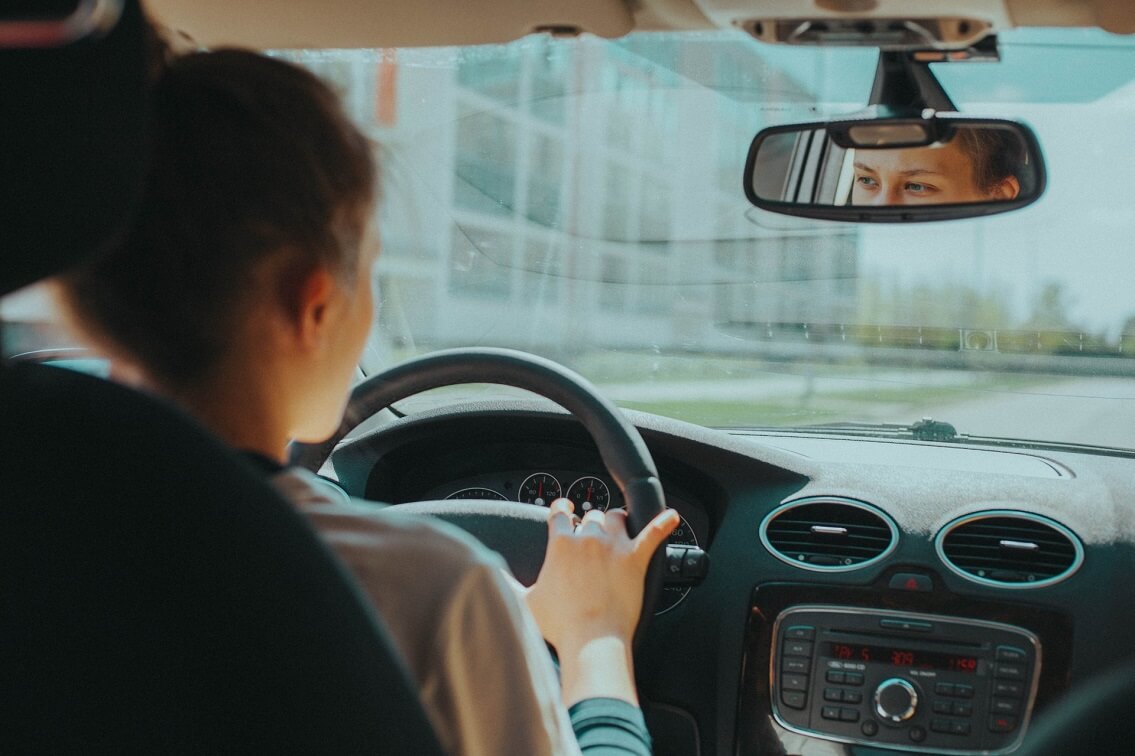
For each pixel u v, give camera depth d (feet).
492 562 3.21
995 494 7.20
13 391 2.60
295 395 3.23
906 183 7.73
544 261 23.09
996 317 20.95
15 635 2.52
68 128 2.36
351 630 2.64
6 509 2.52
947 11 5.75
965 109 12.01
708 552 7.48
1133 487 7.23
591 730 4.29
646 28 6.59
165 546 2.52
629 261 25.86
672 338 24.97
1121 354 10.77
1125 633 6.69
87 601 2.51
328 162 3.06
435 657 3.04
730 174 27.02
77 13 2.27
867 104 6.53
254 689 2.53
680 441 7.46
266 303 3.03
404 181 3.43
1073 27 6.02
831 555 7.19
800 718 6.98
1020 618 6.80
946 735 6.78
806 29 6.11
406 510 6.09
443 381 6.23
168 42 3.07
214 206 2.91
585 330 24.02
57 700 2.53
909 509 7.16
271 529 2.61
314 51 7.14
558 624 4.84
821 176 7.89
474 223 18.99
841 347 14.35
